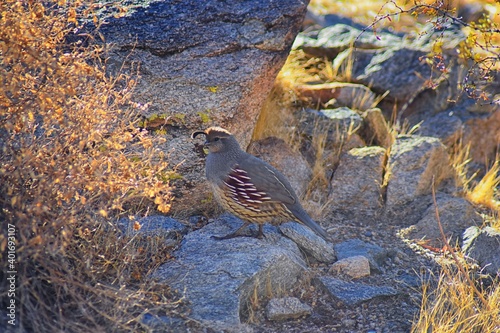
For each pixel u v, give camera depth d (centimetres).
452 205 1205
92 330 798
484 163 1459
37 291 845
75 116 873
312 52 1680
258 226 1076
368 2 2219
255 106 1193
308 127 1355
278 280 974
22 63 912
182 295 910
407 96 1534
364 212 1226
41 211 810
